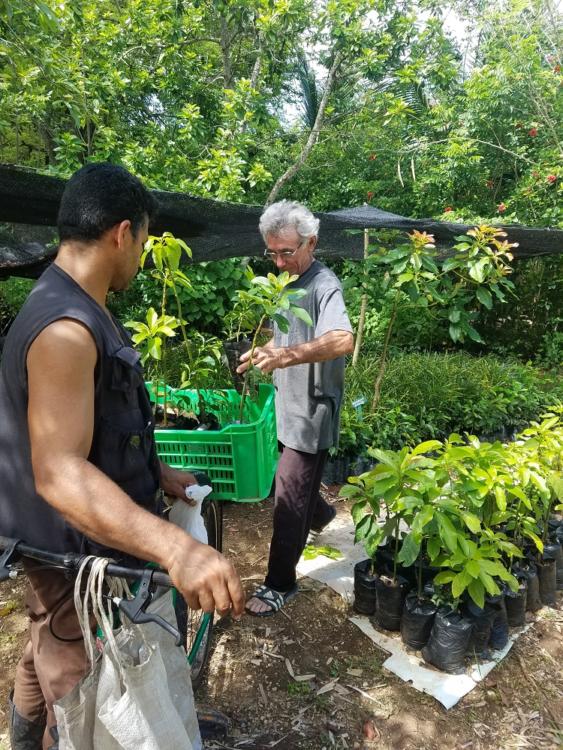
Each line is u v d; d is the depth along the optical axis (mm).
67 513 1046
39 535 1262
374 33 8203
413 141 9820
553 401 5711
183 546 1025
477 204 9531
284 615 2555
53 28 3621
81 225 1217
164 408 2580
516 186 8906
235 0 7254
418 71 8305
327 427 2369
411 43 8398
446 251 4992
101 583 1078
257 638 2408
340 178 11086
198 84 7980
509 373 5996
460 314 4289
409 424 4602
